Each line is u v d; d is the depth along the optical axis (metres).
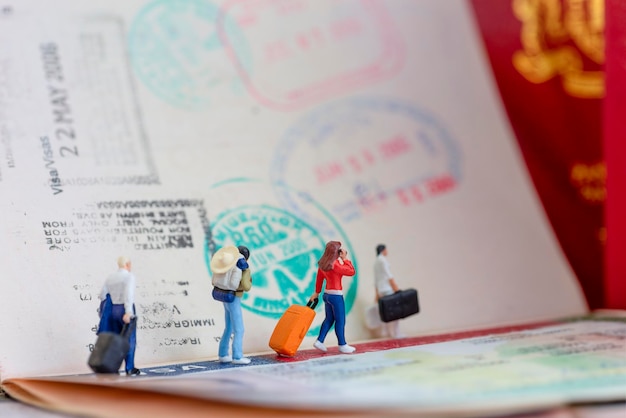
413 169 0.23
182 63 0.24
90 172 0.21
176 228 0.21
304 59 0.25
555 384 0.15
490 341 0.19
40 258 0.19
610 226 0.22
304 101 0.24
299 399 0.15
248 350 0.19
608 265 0.22
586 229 0.23
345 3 0.25
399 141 0.24
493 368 0.16
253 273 0.20
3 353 0.18
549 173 0.24
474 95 0.25
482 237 0.23
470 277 0.22
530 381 0.16
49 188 0.20
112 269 0.19
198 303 0.20
